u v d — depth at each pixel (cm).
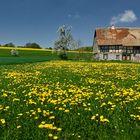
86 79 2302
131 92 1539
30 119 1057
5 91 1591
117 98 1430
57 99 1418
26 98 1448
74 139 875
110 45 11825
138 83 2094
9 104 1302
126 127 977
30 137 895
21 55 12825
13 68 3791
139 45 11681
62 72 3123
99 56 11838
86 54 12438
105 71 3294
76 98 1364
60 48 11469
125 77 2477
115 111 1190
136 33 12156
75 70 3406
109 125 1004
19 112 1162
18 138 887
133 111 1183
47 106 1271
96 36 12200
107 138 877
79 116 1107
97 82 2095
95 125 1001
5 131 928
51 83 2070
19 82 2075
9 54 13112
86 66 4447
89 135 913
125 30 12288
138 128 962
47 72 3108
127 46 11769
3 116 1095
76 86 1873
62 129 964
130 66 4666
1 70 3331
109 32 12219
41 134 917
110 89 1727
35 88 1705
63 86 1873
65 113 1152
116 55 11819
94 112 1165
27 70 3378
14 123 1016
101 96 1455
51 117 1042
